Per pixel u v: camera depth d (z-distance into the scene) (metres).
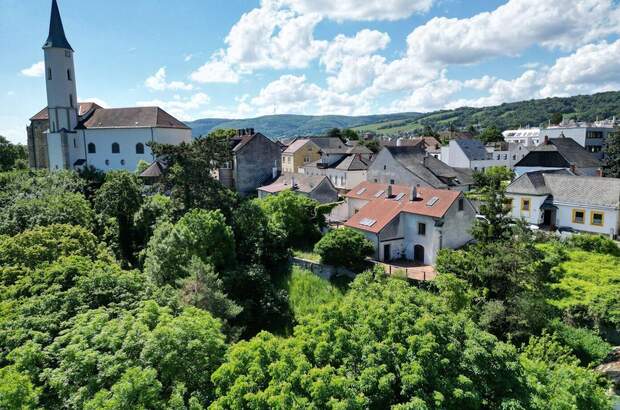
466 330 13.77
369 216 36.06
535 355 17.81
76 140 70.31
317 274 33.09
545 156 48.25
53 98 68.62
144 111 70.25
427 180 47.41
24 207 35.06
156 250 28.58
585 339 20.50
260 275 31.81
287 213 38.62
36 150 79.94
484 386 12.52
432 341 12.27
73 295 17.12
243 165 58.62
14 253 23.28
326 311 14.59
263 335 13.90
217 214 32.31
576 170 46.62
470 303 22.09
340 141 90.75
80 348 12.47
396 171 50.34
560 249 29.91
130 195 41.91
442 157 79.00
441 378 11.88
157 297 19.28
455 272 24.55
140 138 67.50
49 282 18.92
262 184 58.84
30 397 10.78
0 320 14.88
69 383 11.96
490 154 78.00
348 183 61.88
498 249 23.00
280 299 30.75
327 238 32.28
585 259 28.69
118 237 40.41
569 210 35.44
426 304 15.46
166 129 68.50
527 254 23.00
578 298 22.84
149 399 10.98
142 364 12.35
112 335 13.09
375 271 27.45
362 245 32.28
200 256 29.88
